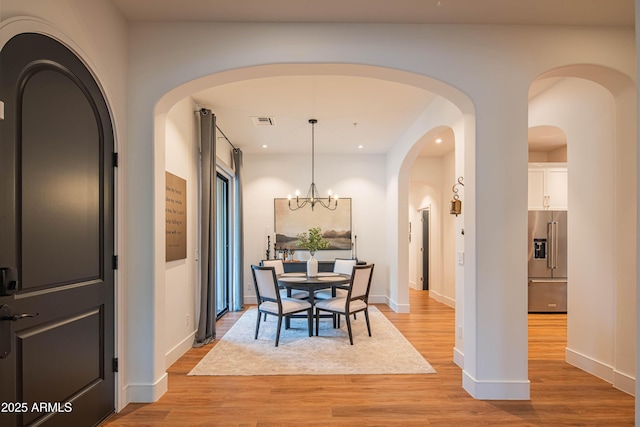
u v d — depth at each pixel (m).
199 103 4.30
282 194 6.93
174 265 3.62
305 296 5.35
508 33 2.83
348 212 6.95
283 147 6.45
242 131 5.45
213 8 2.60
